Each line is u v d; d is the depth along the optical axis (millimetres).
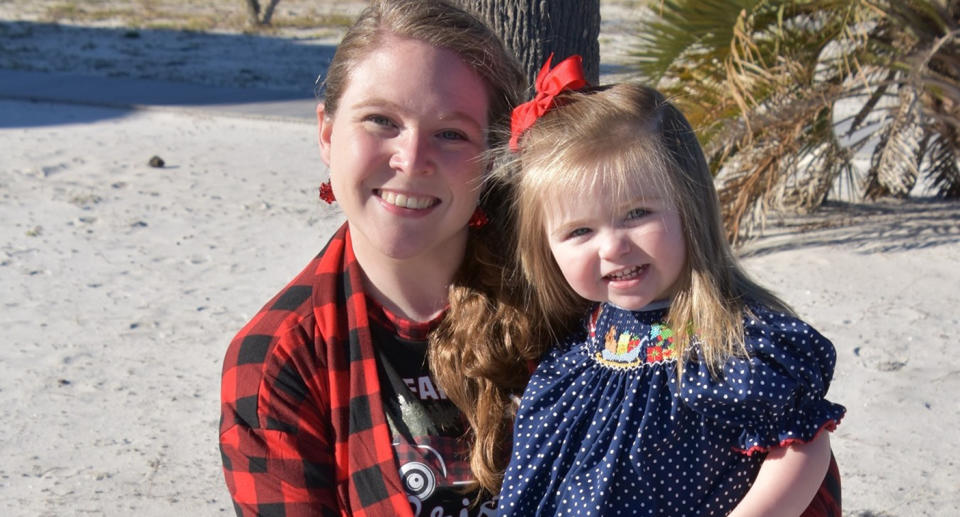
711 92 7141
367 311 2027
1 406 5008
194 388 5258
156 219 8281
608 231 1942
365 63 1910
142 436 4746
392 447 1967
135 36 20391
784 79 7035
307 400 1926
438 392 2025
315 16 24734
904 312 6043
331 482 1919
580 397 2020
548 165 1963
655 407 1950
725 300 1945
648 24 7148
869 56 7387
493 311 2055
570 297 2137
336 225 8180
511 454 2053
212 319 6188
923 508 4008
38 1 26891
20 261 7191
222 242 7719
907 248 7230
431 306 2068
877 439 4586
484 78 1975
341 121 1937
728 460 1943
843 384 5125
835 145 8156
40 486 4277
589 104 1999
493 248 2145
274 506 1862
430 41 1910
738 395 1863
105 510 4090
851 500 4086
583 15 3490
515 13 3395
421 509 1966
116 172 9781
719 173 7570
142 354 5660
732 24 6934
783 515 1869
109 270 7062
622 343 2021
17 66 16047
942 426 4688
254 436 1889
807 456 1882
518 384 2104
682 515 1932
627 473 1935
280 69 17031
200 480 4348
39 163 10023
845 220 8055
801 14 7434
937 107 8211
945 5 7570
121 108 13062
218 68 16859
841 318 5969
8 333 5922
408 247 1937
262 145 11211
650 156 1919
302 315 1988
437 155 1910
